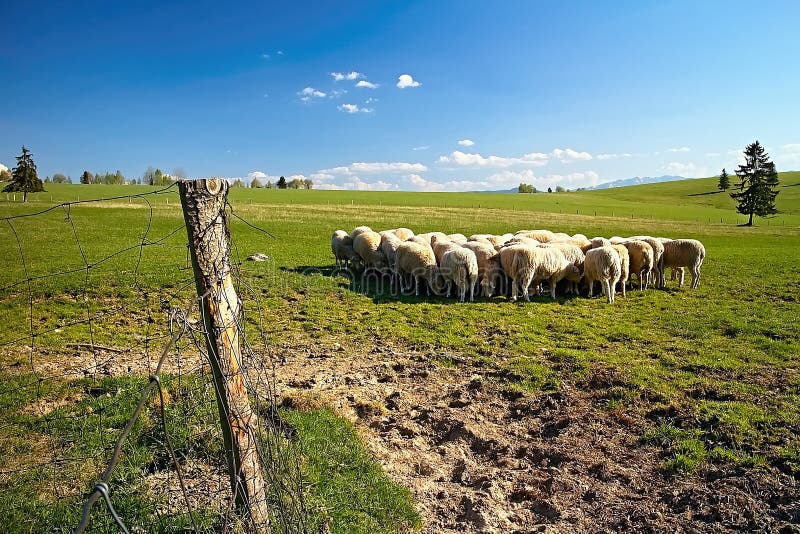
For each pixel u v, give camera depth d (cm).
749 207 6706
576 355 1095
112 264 2025
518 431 789
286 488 529
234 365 461
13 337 1152
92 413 729
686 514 576
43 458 618
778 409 809
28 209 4941
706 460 675
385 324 1376
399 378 992
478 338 1253
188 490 565
